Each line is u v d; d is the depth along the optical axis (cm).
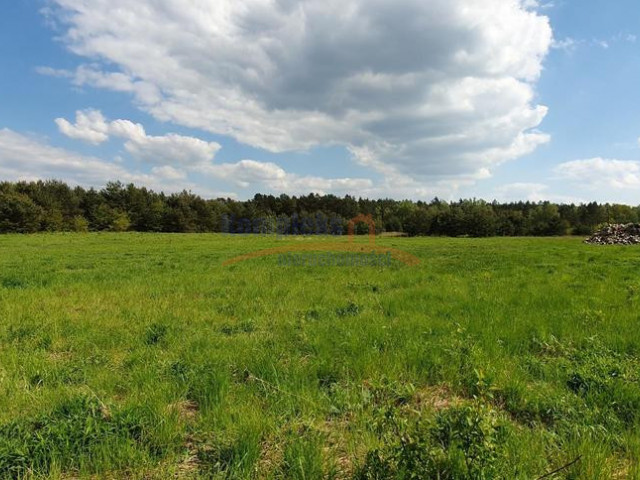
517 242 4725
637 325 707
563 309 847
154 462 329
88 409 404
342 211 13188
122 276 1497
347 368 530
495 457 280
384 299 999
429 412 383
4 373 507
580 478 304
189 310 909
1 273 1536
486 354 553
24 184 7844
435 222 10238
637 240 3662
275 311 898
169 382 476
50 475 309
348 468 325
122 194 9388
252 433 358
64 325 761
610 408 416
